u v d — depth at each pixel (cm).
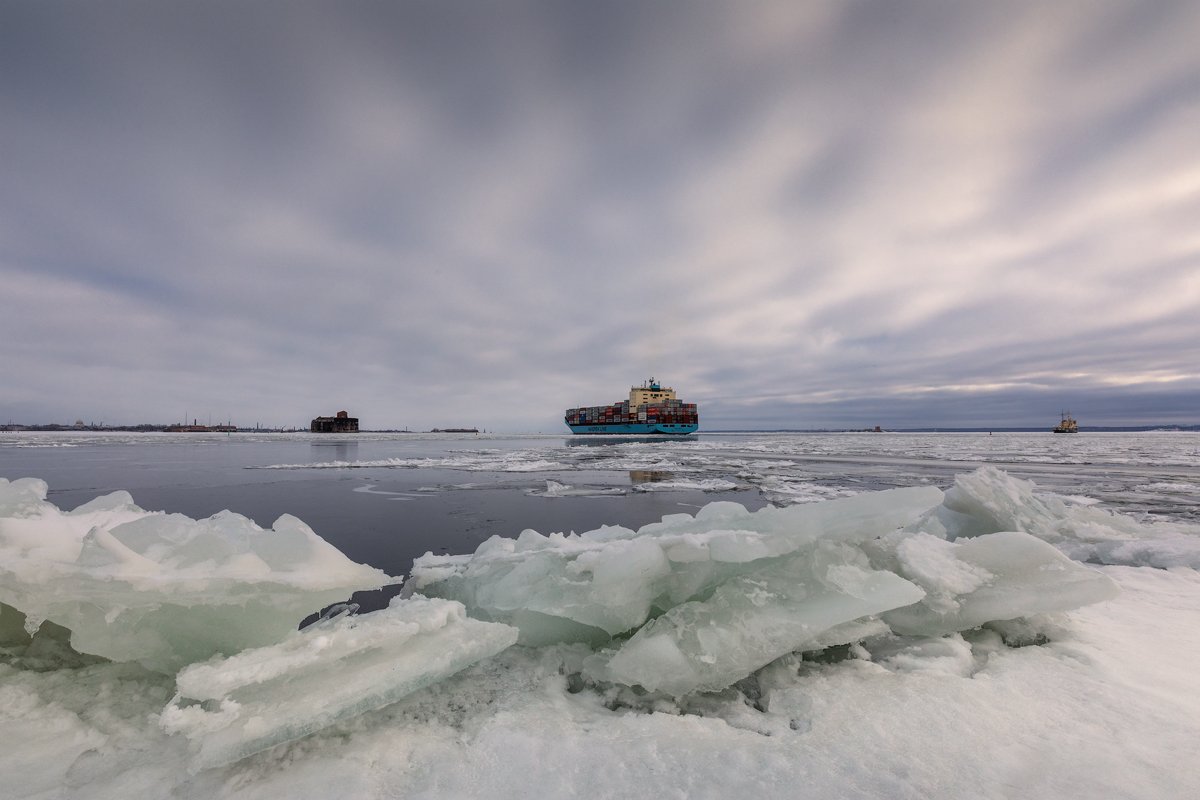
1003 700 238
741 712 247
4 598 241
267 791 185
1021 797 174
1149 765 187
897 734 213
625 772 195
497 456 3319
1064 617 331
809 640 281
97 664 267
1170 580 443
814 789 182
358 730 226
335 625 265
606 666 279
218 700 203
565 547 361
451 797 183
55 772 196
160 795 184
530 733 222
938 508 645
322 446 5138
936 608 312
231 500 1284
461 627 266
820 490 1466
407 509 1143
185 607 255
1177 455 3047
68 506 1183
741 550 290
